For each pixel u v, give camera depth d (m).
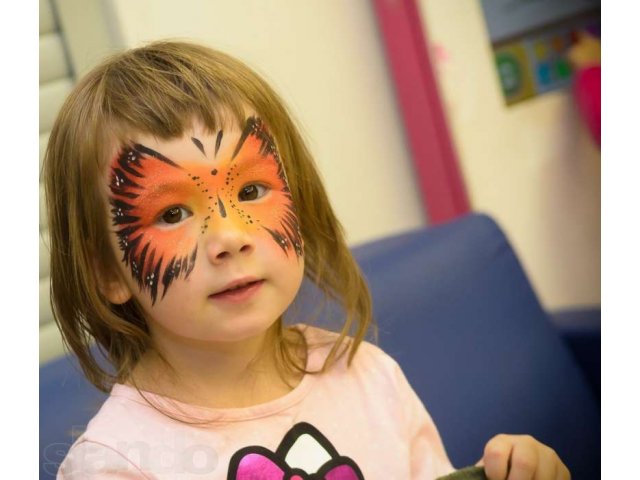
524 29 1.79
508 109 1.78
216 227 0.77
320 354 0.93
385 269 1.28
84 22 1.35
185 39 1.10
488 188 1.77
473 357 1.26
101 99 0.80
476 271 1.35
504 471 0.89
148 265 0.78
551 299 1.83
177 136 0.78
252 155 0.80
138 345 0.86
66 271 0.84
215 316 0.78
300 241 0.83
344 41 1.70
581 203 1.84
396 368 0.95
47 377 1.03
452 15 1.74
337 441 0.87
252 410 0.84
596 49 1.82
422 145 1.75
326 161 1.69
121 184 0.78
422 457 0.92
